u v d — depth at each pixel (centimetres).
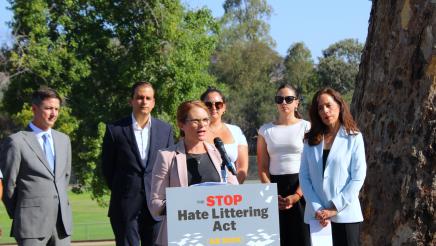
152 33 3070
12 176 732
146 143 800
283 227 785
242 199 521
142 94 795
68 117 2980
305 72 6750
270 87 6594
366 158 744
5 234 2775
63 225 754
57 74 3036
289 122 794
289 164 784
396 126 718
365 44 800
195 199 520
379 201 719
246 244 520
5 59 3034
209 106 784
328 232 647
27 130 755
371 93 757
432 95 696
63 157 762
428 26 706
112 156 805
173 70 3058
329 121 661
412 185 694
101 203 3128
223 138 785
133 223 787
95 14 3119
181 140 603
